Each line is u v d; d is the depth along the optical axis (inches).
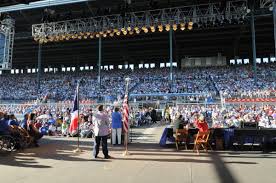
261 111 844.0
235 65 1914.4
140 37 1770.4
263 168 307.3
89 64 2610.7
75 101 445.1
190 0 1123.3
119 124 506.9
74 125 436.8
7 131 430.6
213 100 1196.5
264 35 1756.9
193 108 999.6
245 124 522.6
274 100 1093.1
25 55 2320.4
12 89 1886.1
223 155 394.3
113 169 301.3
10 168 305.9
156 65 2461.9
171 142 494.3
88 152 417.4
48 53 2237.9
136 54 2240.4
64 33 1026.7
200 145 460.8
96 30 1003.3
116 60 2468.0
